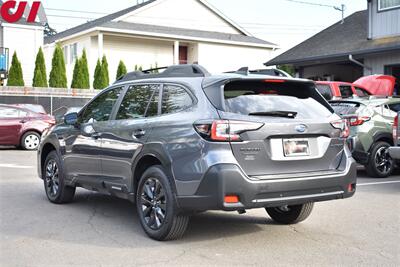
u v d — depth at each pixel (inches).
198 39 1296.8
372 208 287.3
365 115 402.6
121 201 307.3
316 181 206.8
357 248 209.5
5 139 639.1
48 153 313.3
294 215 245.9
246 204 194.1
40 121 656.4
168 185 208.8
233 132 195.3
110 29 1173.1
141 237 224.5
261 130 199.0
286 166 204.5
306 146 211.2
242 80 208.5
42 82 1064.8
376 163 407.2
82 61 1075.3
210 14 1402.6
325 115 221.6
